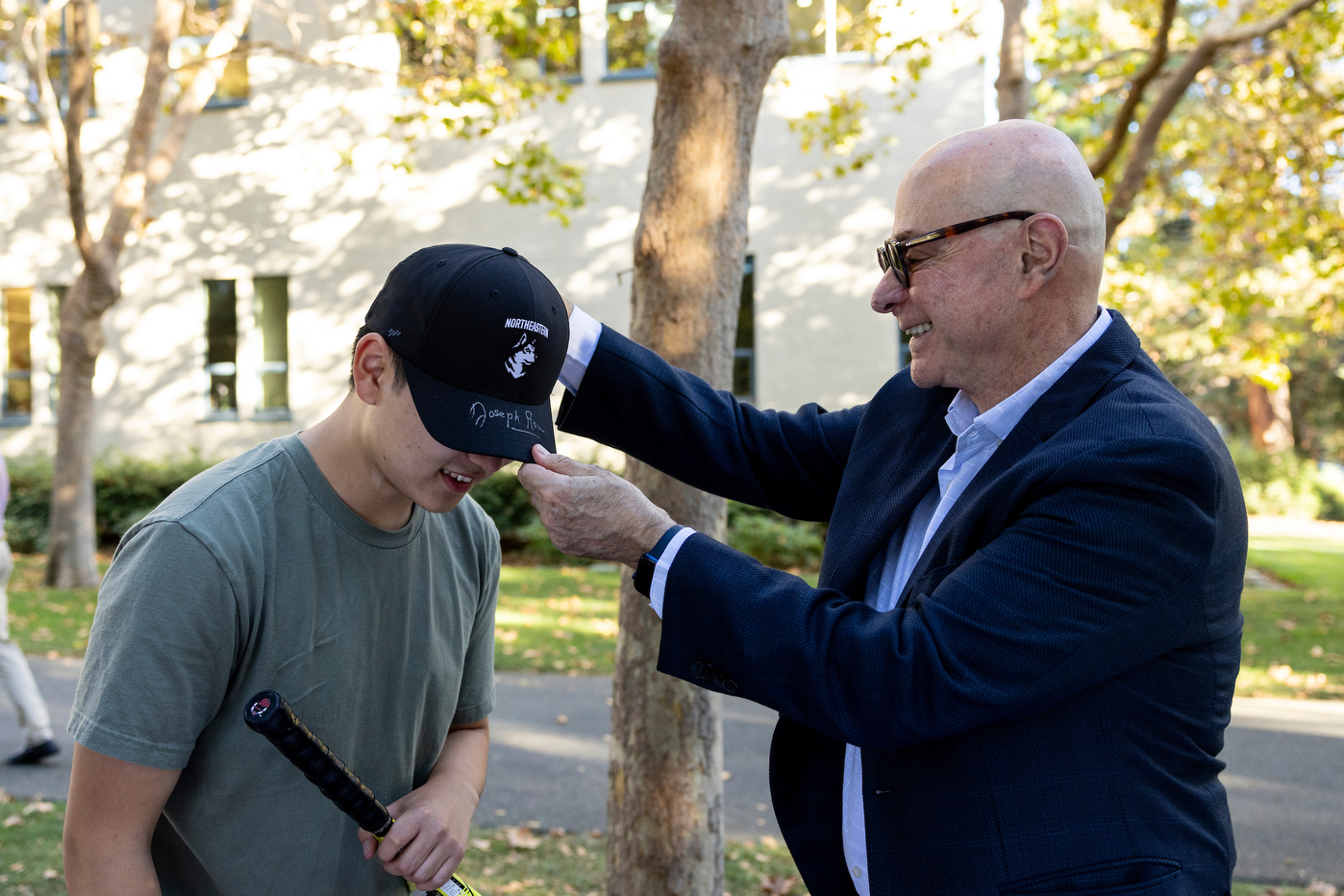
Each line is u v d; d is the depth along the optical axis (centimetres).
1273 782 516
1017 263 172
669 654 166
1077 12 936
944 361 182
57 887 352
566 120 1353
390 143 1384
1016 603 154
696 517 272
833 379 1303
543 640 787
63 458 1038
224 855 143
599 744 549
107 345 1458
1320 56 922
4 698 609
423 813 154
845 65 1277
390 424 140
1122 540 154
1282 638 890
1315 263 926
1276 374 884
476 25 905
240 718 141
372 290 1404
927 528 188
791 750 197
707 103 264
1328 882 397
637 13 1338
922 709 152
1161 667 164
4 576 485
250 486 142
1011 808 158
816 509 230
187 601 132
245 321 1437
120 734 130
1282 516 2430
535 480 161
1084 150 996
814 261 1302
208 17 1114
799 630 158
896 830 166
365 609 149
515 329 141
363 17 1377
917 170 181
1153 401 167
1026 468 164
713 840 278
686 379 225
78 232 973
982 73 1252
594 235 1355
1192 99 1016
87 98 954
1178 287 1773
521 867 390
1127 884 154
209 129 1425
